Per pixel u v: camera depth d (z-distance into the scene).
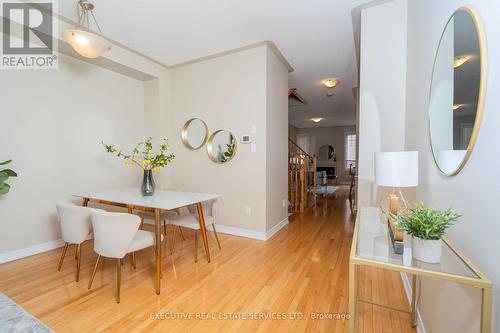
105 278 2.19
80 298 1.87
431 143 1.48
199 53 3.48
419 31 1.86
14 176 2.51
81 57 3.13
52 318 1.64
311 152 11.33
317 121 9.76
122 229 1.80
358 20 2.66
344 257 2.70
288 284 2.11
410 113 2.10
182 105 3.95
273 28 2.83
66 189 3.06
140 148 4.02
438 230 0.99
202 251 2.86
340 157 10.84
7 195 2.56
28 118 2.72
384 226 1.57
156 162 2.73
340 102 6.64
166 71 4.02
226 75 3.53
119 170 3.71
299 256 2.73
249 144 3.38
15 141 2.62
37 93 2.79
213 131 3.66
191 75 3.84
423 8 1.77
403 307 1.79
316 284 2.11
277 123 3.67
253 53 3.32
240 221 3.47
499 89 0.81
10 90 2.58
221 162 3.60
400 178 1.39
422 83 1.76
